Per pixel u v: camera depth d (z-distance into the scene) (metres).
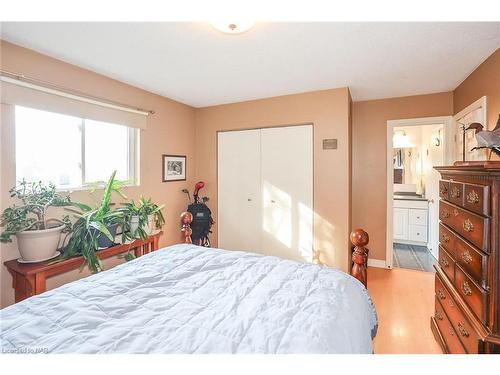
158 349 0.84
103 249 2.13
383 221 3.45
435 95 3.13
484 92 2.20
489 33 1.77
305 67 2.36
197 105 3.68
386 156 3.41
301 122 3.13
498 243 1.17
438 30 1.73
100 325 0.98
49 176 2.17
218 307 1.10
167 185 3.33
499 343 1.15
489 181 1.21
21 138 1.98
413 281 3.03
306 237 3.17
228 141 3.61
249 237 3.52
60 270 1.92
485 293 1.23
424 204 4.43
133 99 2.83
